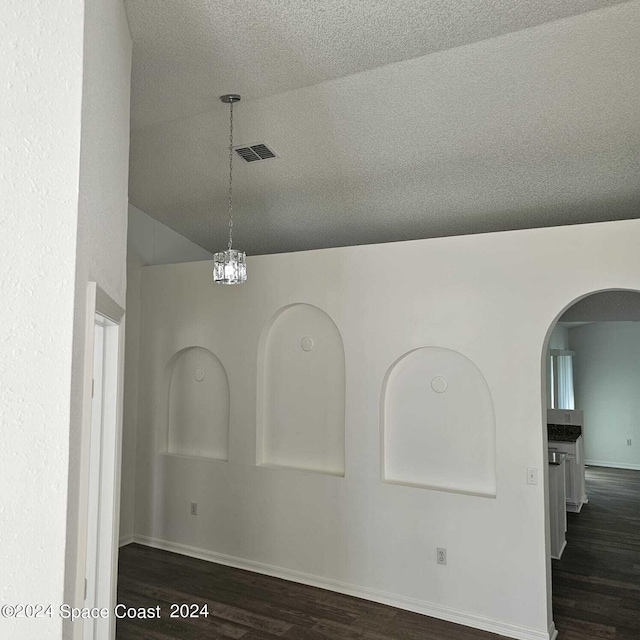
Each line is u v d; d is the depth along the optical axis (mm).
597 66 3057
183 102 3562
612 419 10430
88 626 2229
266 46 2865
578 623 3680
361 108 3645
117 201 2195
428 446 4074
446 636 3514
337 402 4504
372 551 4082
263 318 4742
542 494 3527
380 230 5453
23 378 1323
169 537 5094
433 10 2609
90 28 1571
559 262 3576
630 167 3971
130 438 5332
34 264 1351
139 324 5438
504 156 4012
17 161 1335
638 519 6488
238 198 5145
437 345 3949
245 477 4719
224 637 3443
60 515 1358
